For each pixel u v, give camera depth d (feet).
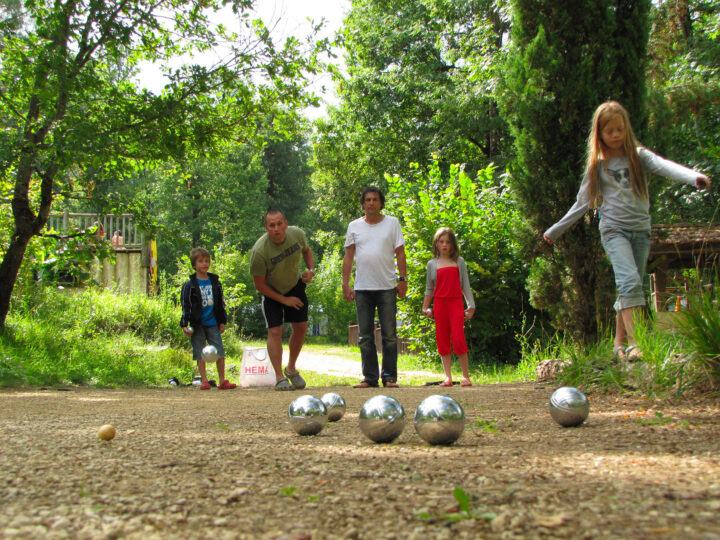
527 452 7.22
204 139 31.63
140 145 29.45
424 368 39.73
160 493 5.51
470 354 37.40
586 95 21.44
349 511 4.80
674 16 47.62
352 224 22.80
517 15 22.98
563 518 4.32
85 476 6.29
